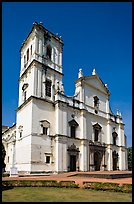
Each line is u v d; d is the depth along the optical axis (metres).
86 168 42.88
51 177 31.95
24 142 38.66
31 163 35.31
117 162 53.06
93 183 22.23
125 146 58.00
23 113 41.31
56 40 47.88
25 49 48.16
